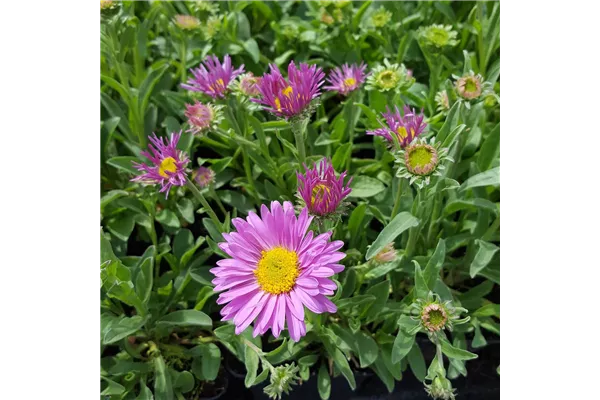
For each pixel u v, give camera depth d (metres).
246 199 0.24
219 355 0.21
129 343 0.21
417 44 0.27
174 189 0.25
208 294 0.21
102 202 0.23
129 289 0.19
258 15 0.30
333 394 0.21
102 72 0.26
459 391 0.22
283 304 0.15
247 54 0.28
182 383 0.20
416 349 0.20
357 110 0.24
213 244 0.20
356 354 0.22
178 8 0.29
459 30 0.28
